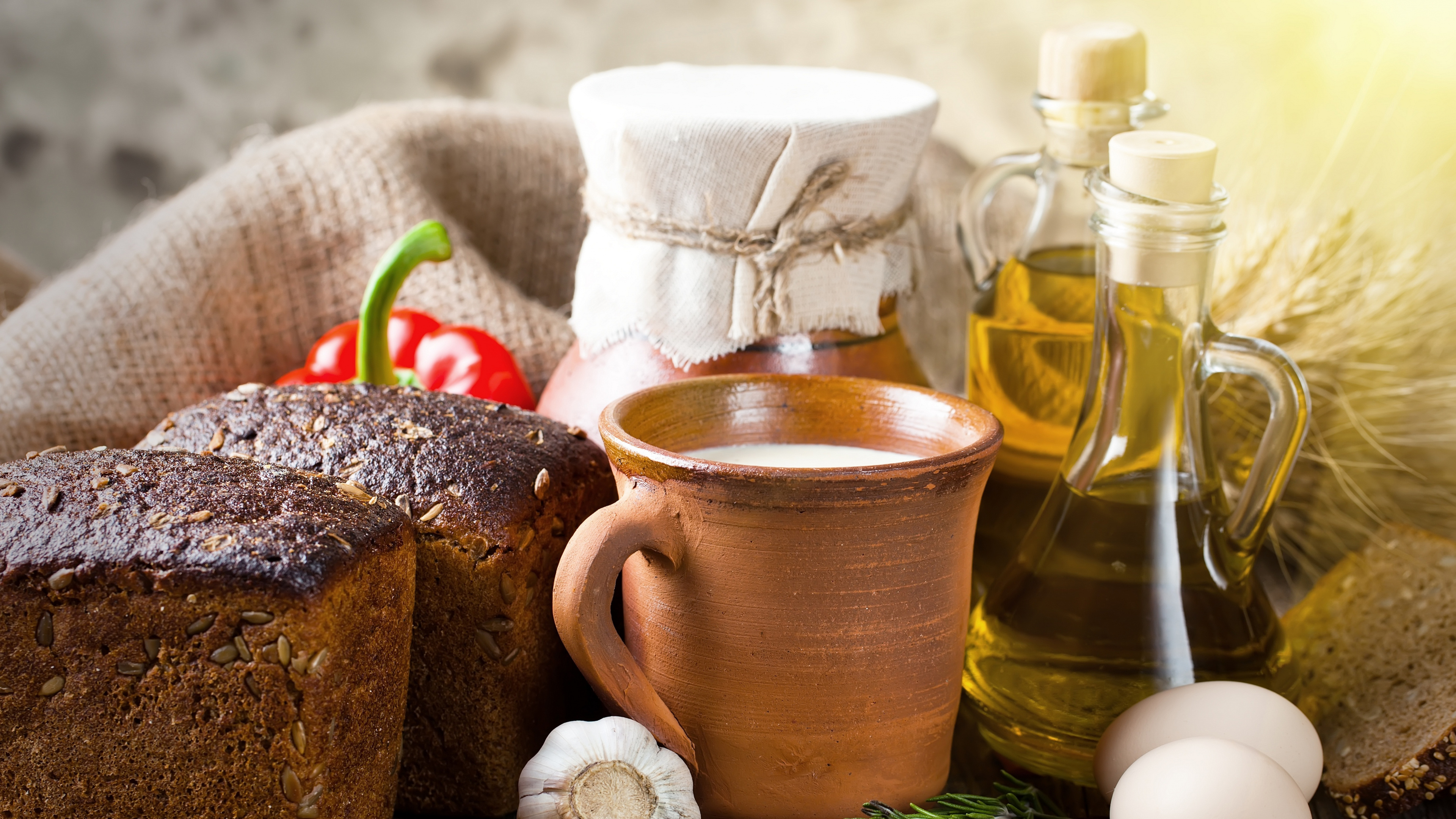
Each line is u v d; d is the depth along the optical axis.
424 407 0.94
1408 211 1.05
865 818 0.89
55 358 1.07
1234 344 0.92
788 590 0.86
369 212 1.13
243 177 1.13
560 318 1.14
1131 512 0.92
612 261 0.96
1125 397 0.93
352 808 0.87
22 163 1.92
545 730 0.94
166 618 0.85
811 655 0.87
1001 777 0.95
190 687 0.85
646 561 0.88
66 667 0.85
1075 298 0.98
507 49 1.73
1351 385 1.05
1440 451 1.05
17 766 0.86
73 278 1.11
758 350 0.96
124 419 1.08
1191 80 1.40
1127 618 0.92
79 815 0.87
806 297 0.95
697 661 0.88
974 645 0.95
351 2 1.77
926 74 1.58
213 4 1.81
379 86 1.80
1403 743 0.93
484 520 0.90
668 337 0.95
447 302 1.13
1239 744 0.87
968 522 0.88
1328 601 1.02
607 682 0.87
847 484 0.85
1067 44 0.98
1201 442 0.93
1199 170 0.90
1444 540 1.02
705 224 0.95
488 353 1.06
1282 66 1.28
